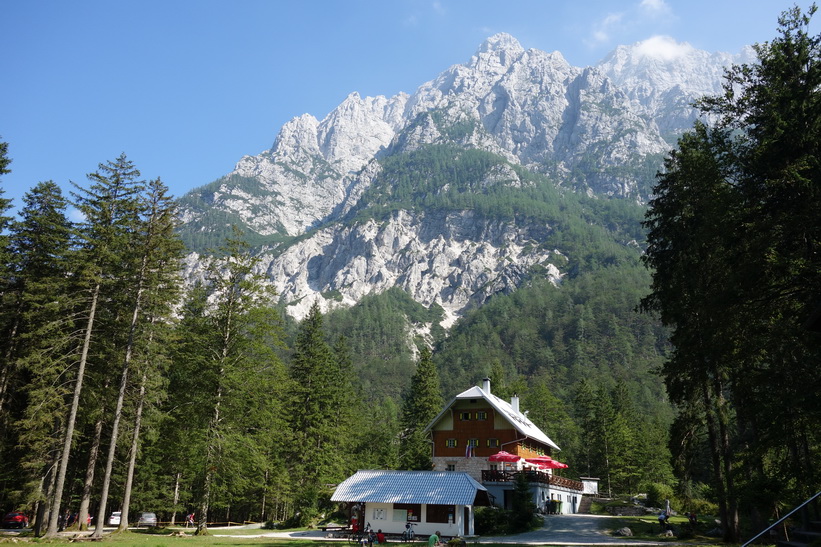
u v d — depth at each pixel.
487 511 45.28
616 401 107.75
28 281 37.97
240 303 44.16
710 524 42.06
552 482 59.31
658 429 101.06
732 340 25.30
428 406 84.88
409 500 41.66
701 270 29.70
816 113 22.80
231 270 44.50
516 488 47.09
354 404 88.44
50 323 35.72
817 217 21.77
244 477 48.06
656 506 66.12
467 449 58.78
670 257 34.84
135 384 42.25
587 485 76.56
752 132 25.80
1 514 49.78
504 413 58.50
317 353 66.81
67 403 39.25
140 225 40.31
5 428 39.72
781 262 21.92
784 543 18.23
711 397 32.28
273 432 46.81
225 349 43.09
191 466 41.72
